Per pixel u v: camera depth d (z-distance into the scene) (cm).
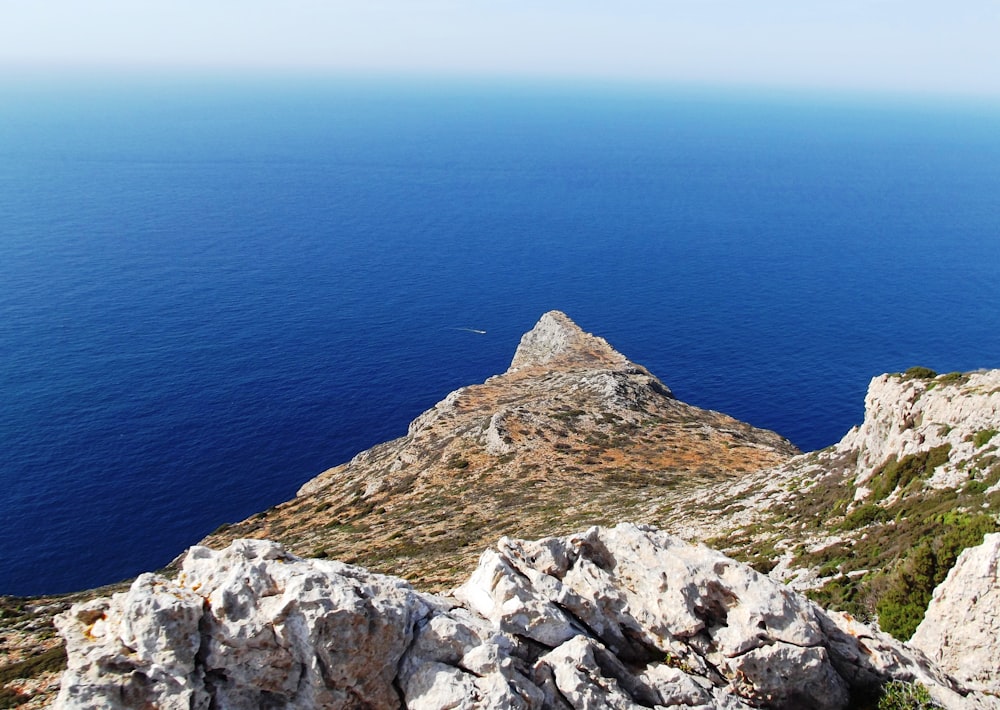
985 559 2166
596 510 6375
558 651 1780
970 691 1980
